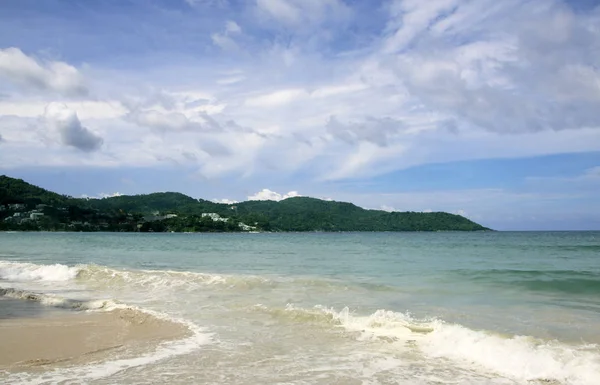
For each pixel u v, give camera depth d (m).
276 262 31.80
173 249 50.88
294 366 7.75
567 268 26.05
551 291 16.80
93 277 20.70
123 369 7.49
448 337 9.49
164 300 14.73
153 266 28.28
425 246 59.38
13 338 9.70
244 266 28.23
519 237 106.75
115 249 49.97
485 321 11.50
